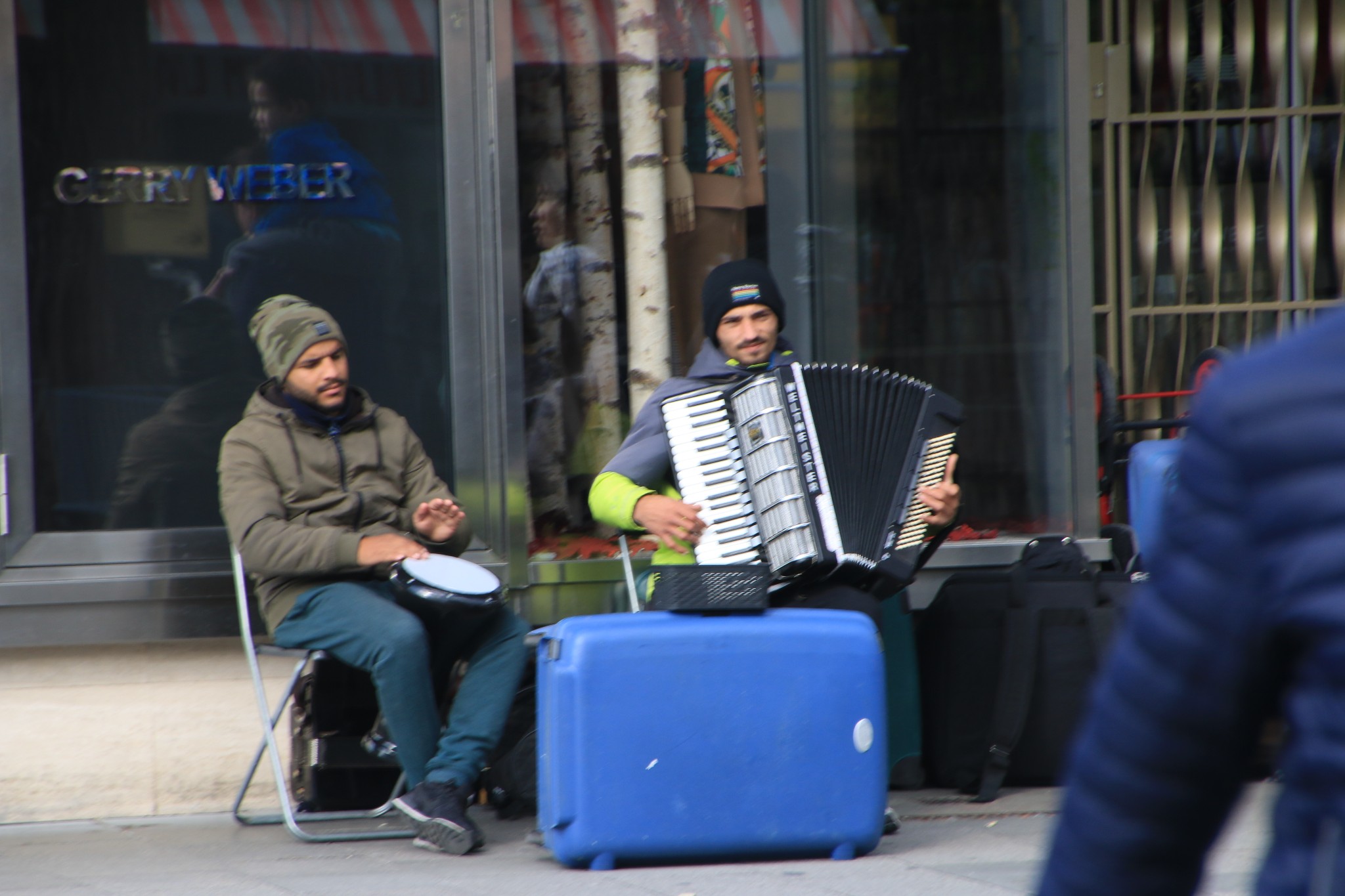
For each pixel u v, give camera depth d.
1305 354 4.25
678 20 19.81
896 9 20.44
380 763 16.66
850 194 20.53
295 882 13.89
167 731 17.66
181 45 18.22
